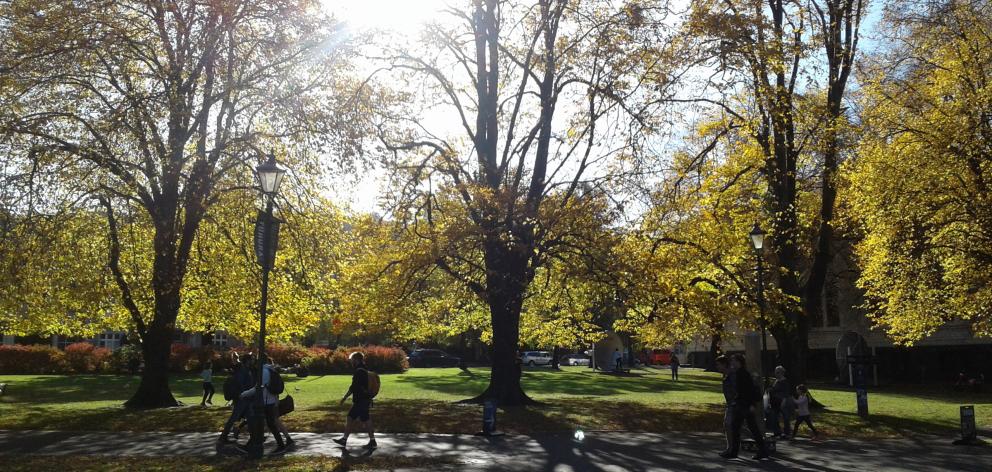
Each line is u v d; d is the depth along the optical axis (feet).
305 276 78.74
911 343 98.89
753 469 42.47
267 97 64.03
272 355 165.58
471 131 80.74
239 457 43.39
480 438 54.70
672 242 75.05
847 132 78.48
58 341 197.77
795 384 80.07
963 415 56.65
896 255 85.15
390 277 72.54
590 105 70.38
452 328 104.27
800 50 69.10
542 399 88.94
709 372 197.06
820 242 82.69
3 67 55.77
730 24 65.16
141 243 80.84
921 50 83.61
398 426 59.47
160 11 61.93
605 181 70.54
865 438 60.29
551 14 74.38
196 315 94.58
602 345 200.44
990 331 94.32
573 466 42.63
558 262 75.46
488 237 65.87
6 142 58.08
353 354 48.88
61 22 57.26
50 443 49.47
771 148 79.05
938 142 76.69
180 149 63.21
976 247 80.07
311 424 59.72
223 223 77.15
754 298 73.77
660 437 57.11
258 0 63.21
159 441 50.65
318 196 78.02
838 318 162.20
